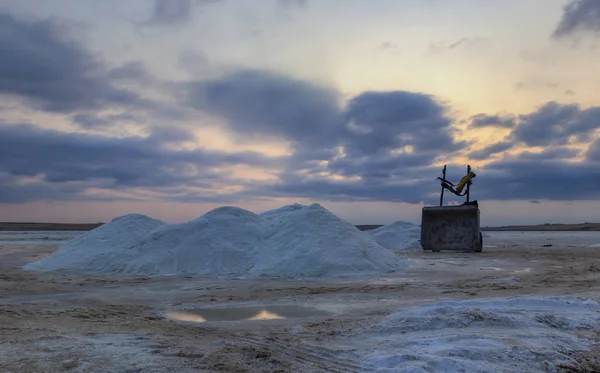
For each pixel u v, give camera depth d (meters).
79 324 6.77
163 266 14.31
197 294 9.91
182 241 15.45
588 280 11.27
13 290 10.58
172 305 8.56
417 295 9.25
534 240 44.69
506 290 9.66
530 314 6.37
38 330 6.27
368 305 8.24
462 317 6.12
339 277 12.79
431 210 24.02
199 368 4.61
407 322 6.21
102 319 7.21
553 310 6.82
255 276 13.13
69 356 4.96
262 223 17.28
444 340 5.20
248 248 15.30
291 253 14.12
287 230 15.55
